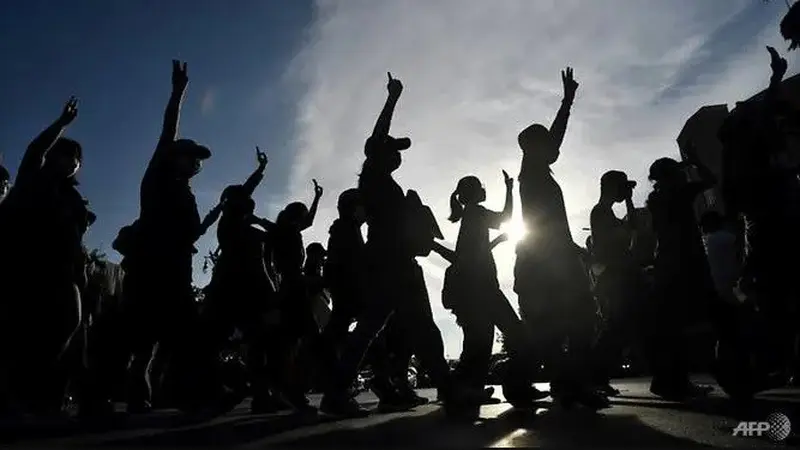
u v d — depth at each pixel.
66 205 4.89
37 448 3.28
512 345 5.46
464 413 4.89
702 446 2.92
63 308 4.68
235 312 5.54
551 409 5.27
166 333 5.05
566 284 5.11
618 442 3.12
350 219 6.43
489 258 5.51
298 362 6.52
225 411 5.15
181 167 5.25
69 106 4.88
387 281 4.87
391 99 5.20
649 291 5.82
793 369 6.25
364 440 3.48
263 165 6.02
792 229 4.88
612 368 6.67
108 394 5.04
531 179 5.37
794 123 5.31
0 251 4.61
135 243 5.12
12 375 4.59
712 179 5.69
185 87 5.50
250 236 5.74
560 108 5.55
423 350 4.97
